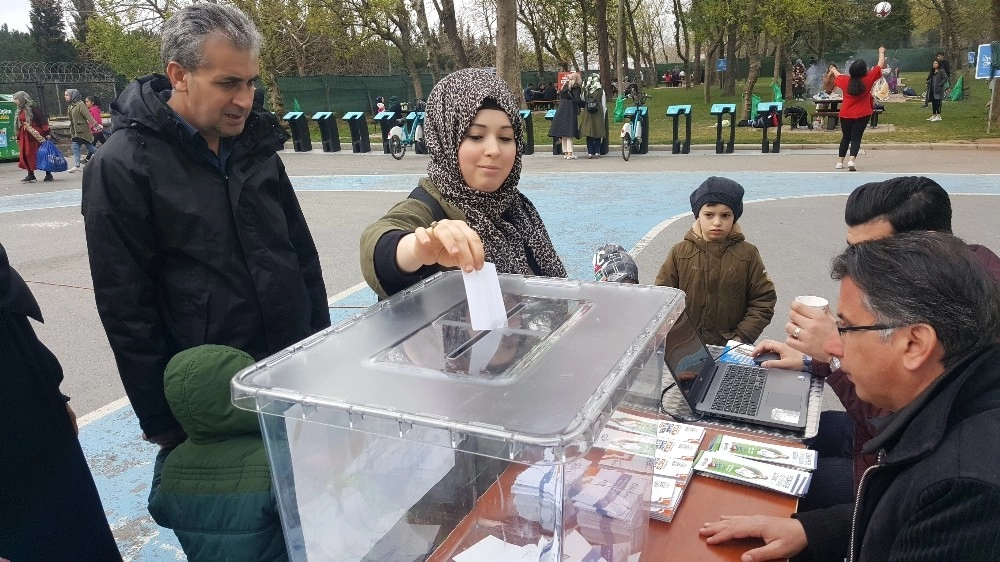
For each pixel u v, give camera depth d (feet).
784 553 4.68
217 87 6.40
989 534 3.59
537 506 3.15
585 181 33.88
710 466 5.55
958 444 3.81
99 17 82.17
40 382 5.65
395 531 3.62
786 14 62.44
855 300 4.28
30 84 78.59
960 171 33.09
